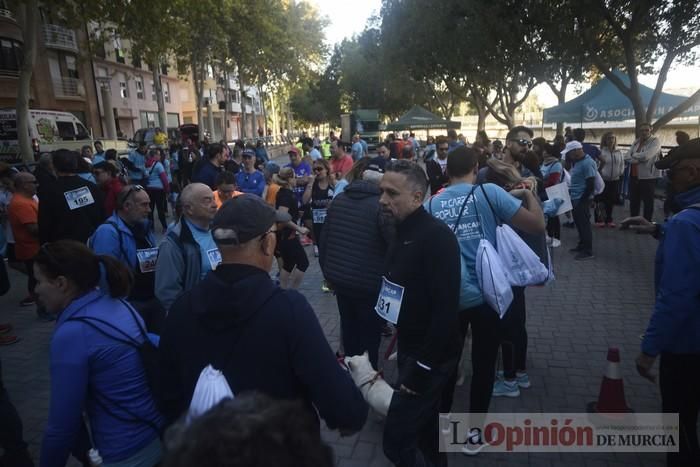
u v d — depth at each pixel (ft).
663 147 42.70
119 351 6.48
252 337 4.61
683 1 36.01
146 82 135.33
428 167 29.68
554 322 16.88
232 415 2.48
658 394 12.05
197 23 86.02
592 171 24.07
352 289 11.61
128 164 35.68
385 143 32.73
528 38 49.67
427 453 8.24
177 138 90.38
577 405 11.73
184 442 2.39
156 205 35.88
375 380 7.62
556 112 55.42
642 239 28.50
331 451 2.74
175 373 5.03
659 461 9.64
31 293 19.24
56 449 6.07
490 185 9.21
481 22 53.36
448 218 9.24
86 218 16.94
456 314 7.32
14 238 19.07
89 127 109.40
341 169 29.55
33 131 60.44
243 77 132.46
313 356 4.76
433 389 7.26
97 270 6.80
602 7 38.42
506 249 9.02
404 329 7.88
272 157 124.06
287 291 4.99
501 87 78.74
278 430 2.40
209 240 9.97
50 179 16.62
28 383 13.98
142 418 6.68
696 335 7.09
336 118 192.54
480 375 9.50
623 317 17.12
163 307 9.64
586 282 21.12
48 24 94.27
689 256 6.93
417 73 80.12
